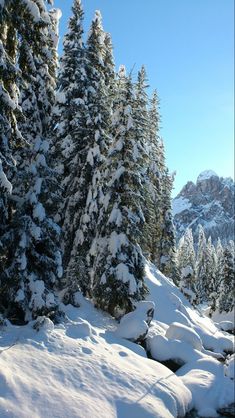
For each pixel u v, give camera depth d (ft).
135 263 70.90
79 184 76.23
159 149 142.72
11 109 41.04
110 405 37.45
